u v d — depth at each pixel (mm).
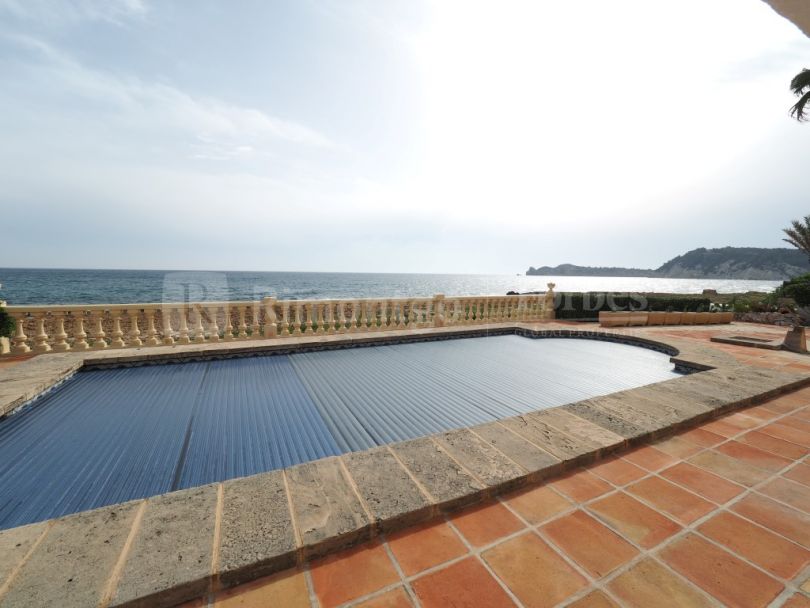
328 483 2510
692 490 2635
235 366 6691
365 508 2230
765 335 10148
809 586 1802
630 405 4098
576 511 2379
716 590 1773
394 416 4582
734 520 2305
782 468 2953
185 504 2260
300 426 4262
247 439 3928
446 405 4973
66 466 3357
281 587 1773
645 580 1829
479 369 6684
